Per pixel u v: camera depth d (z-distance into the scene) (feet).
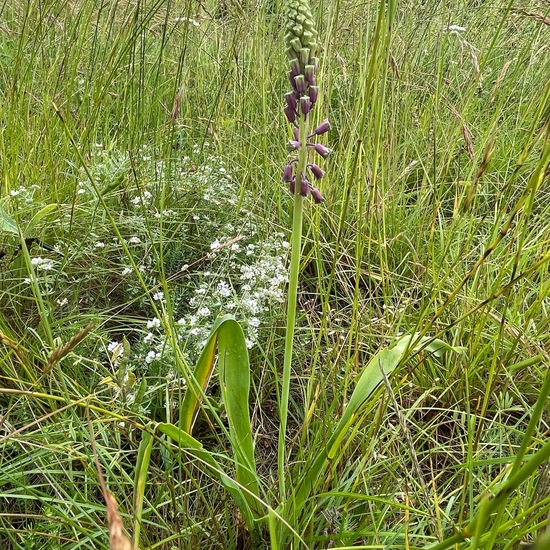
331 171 12.42
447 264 10.34
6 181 10.73
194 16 14.87
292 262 5.71
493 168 13.47
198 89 15.37
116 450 6.98
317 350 7.65
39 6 12.87
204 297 9.34
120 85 14.58
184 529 6.85
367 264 11.23
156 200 11.19
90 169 11.32
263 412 9.08
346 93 13.30
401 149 13.34
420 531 6.83
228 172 12.93
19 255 9.95
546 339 9.25
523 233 5.71
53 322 8.98
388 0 6.95
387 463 7.50
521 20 15.51
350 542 6.29
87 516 6.22
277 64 14.99
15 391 5.12
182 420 6.44
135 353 9.09
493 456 8.10
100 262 10.59
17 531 5.98
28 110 12.66
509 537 5.92
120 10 15.83
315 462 6.29
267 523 6.49
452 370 8.84
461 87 14.02
